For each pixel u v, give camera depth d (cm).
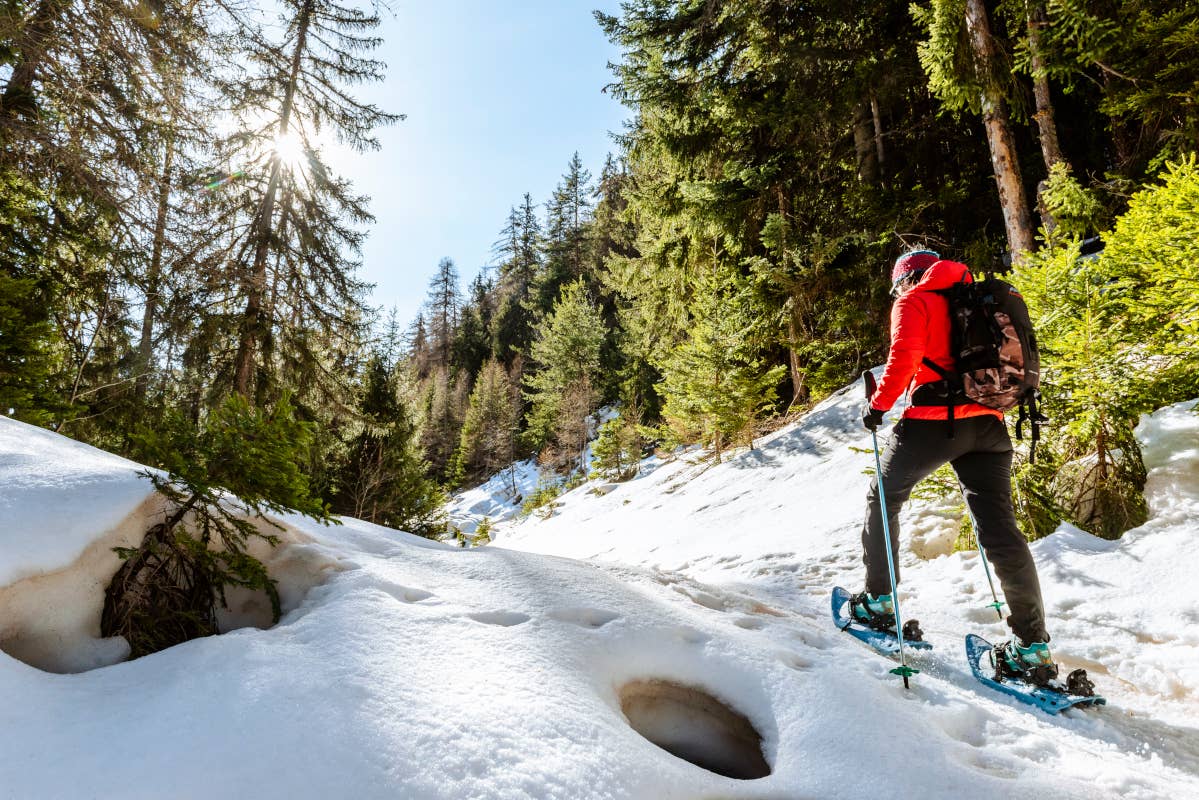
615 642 204
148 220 783
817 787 154
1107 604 299
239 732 122
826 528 559
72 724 121
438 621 192
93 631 174
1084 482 392
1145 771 180
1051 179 786
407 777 119
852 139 1334
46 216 810
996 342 238
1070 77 788
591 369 4194
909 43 1138
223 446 196
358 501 1387
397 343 1638
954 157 1181
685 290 1563
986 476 244
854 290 1166
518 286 6662
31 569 151
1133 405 361
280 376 1271
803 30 1222
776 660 213
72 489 182
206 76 786
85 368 917
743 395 1269
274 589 209
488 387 4809
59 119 719
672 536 830
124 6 687
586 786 128
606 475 2553
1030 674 227
